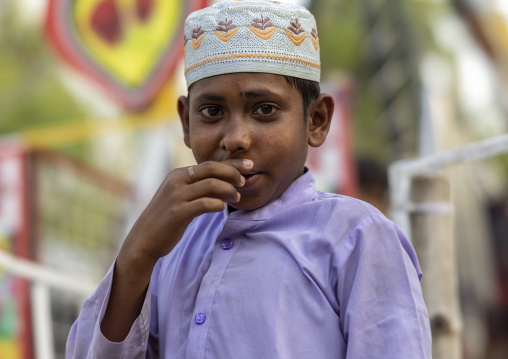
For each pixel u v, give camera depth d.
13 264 3.48
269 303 1.58
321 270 1.60
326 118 1.84
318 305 1.58
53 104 10.98
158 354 1.82
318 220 1.66
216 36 1.67
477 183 8.20
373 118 7.39
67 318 5.41
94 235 8.26
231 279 1.65
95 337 1.67
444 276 2.59
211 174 1.58
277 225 1.71
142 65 6.64
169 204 1.58
